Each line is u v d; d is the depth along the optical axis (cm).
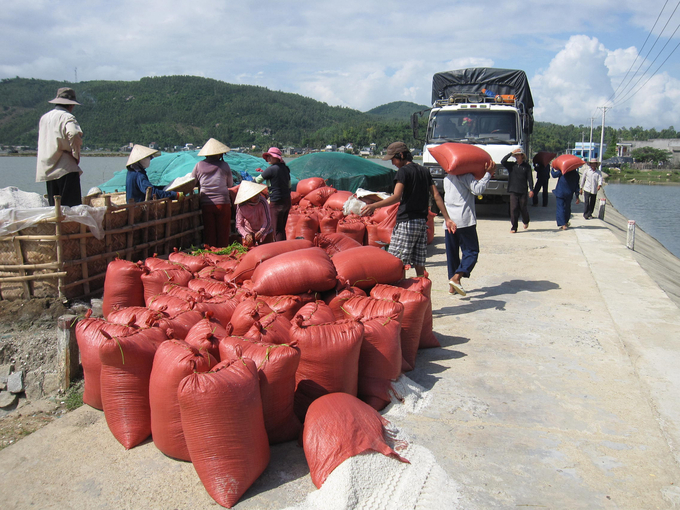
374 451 286
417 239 568
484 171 586
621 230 1583
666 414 360
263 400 304
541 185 1767
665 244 2200
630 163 10125
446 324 554
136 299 496
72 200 638
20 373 478
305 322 357
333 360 330
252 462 280
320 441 284
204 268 543
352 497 261
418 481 280
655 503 269
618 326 536
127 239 641
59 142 606
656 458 309
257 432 283
